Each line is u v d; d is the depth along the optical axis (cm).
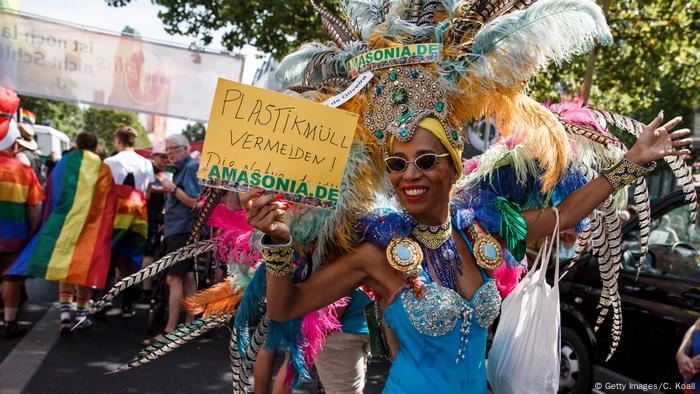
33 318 551
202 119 533
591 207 191
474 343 175
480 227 189
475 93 175
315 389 420
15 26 481
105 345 479
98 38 504
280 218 153
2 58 480
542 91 888
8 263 489
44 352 452
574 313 413
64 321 499
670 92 1218
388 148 171
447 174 168
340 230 174
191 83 528
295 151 150
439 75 169
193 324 188
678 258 360
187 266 502
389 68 170
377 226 174
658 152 183
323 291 170
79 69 502
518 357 195
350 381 277
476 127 405
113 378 407
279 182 149
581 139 204
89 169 493
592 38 171
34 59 489
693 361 274
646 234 201
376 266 174
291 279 161
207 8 902
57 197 487
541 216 194
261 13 880
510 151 199
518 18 166
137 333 520
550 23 166
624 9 922
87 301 520
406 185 165
